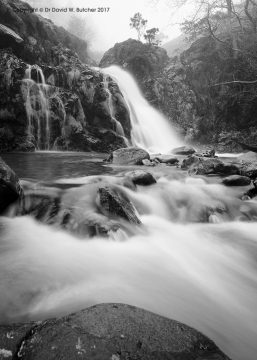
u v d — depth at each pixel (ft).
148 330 6.79
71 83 56.24
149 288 11.48
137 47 97.60
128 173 24.99
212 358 6.27
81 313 7.23
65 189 19.80
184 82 82.33
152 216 20.27
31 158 38.45
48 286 10.78
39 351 6.04
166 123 76.23
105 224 15.30
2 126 45.37
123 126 60.34
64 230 15.69
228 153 64.49
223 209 21.01
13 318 8.92
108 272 12.37
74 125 52.31
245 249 16.08
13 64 47.50
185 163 32.35
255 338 9.11
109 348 6.15
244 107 74.18
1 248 13.50
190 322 9.62
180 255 14.93
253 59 71.77
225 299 11.25
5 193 16.25
